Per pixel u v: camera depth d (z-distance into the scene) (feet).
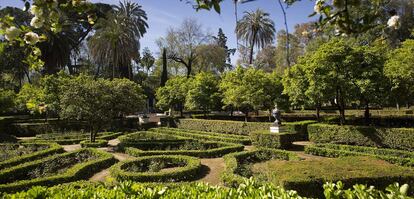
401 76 41.83
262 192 12.24
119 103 50.14
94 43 101.04
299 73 54.49
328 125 48.91
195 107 80.74
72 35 113.19
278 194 12.00
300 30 101.35
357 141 44.62
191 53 126.62
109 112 49.80
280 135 45.11
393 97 45.24
